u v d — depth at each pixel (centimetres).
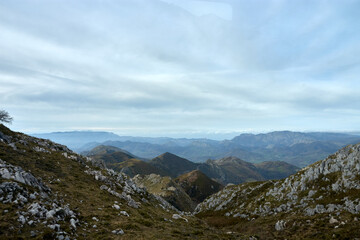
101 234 1914
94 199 2997
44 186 2691
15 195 2030
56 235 1633
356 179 5269
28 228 1600
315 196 5847
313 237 3666
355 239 3141
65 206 2286
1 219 1579
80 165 4684
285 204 6412
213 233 3023
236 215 7788
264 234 4666
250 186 10294
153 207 4456
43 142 5506
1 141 3838
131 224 2331
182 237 2358
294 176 7675
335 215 4300
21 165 3200
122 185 4891
